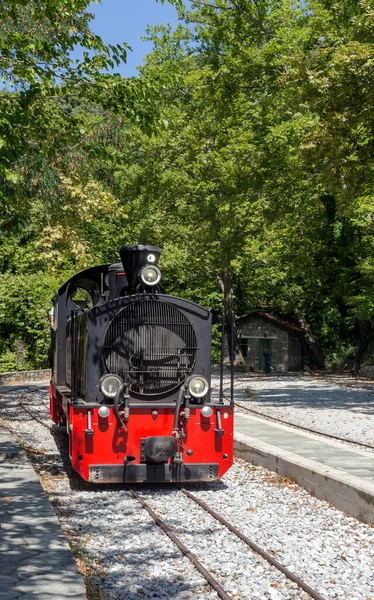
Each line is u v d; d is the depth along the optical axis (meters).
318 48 19.28
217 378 38.38
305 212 32.06
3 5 11.51
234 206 32.53
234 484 10.48
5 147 11.14
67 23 12.87
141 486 10.45
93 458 9.80
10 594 5.36
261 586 6.12
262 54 28.62
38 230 20.17
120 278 11.89
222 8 32.78
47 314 36.47
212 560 6.81
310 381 35.75
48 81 11.96
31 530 7.20
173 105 36.53
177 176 37.81
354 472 9.84
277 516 8.57
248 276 50.50
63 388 13.42
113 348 10.22
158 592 5.94
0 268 38.81
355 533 7.79
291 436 13.76
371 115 18.28
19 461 11.39
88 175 18.88
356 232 38.31
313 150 18.97
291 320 54.19
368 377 38.59
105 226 44.00
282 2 31.23
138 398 10.20
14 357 36.59
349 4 23.64
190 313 10.53
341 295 40.41
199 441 10.09
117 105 12.33
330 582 6.24
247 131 32.56
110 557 6.87
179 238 40.09
